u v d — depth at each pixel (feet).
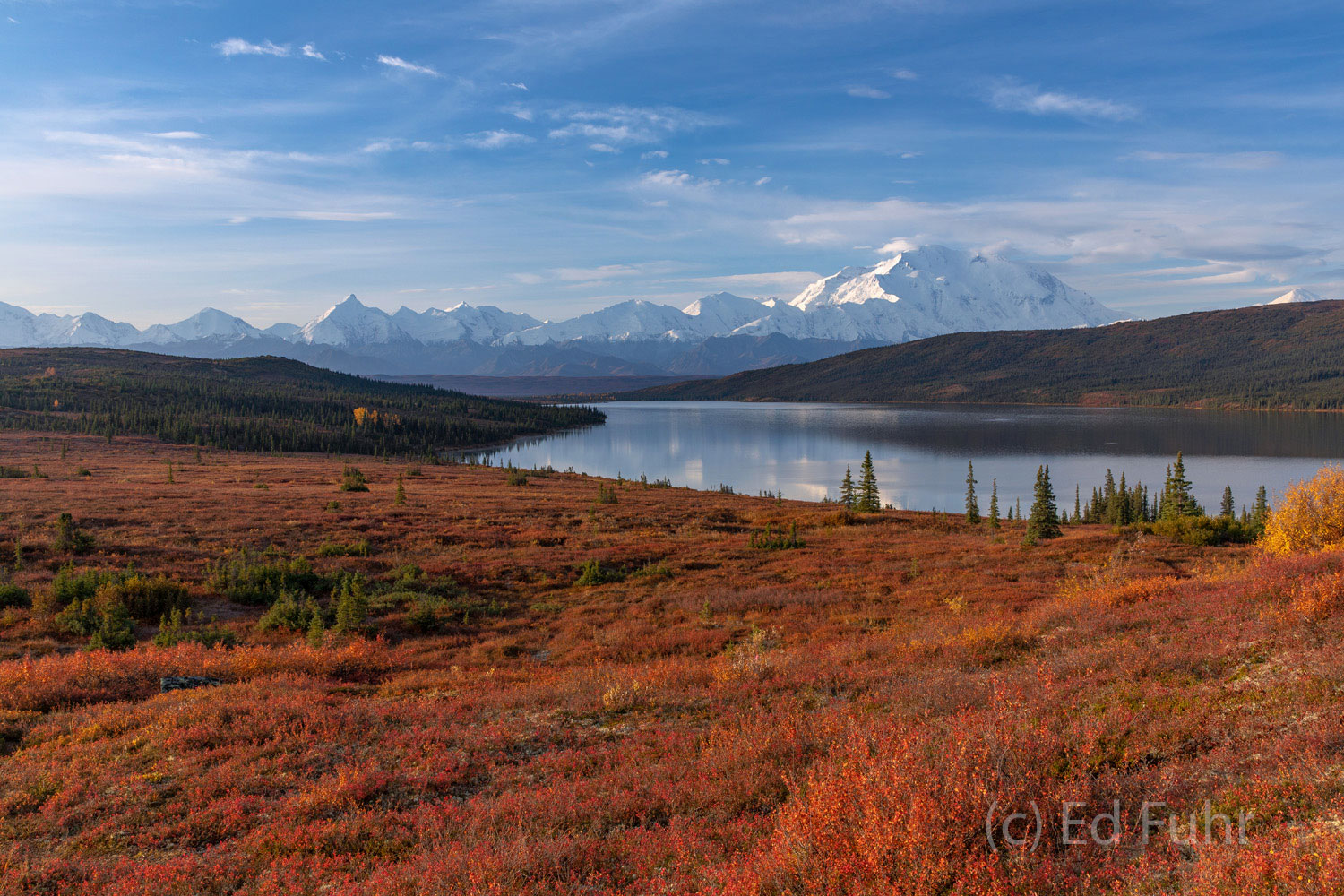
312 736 40.42
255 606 98.43
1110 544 150.10
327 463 470.39
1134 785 22.57
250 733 40.91
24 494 205.57
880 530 205.67
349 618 86.74
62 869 26.00
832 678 46.37
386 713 44.86
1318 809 19.27
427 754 37.27
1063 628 53.52
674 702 44.19
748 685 45.68
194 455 483.10
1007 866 18.35
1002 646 50.06
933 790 20.22
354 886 23.06
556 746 38.11
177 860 26.32
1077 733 27.09
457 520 195.31
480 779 34.24
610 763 34.60
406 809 31.14
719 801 28.17
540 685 52.60
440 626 90.58
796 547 159.94
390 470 409.69
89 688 52.95
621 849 25.11
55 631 77.92
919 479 610.65
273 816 30.48
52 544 123.44
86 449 473.67
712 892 19.63
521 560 137.08
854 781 21.68
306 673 62.23
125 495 214.48
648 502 271.90
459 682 57.72
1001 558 133.28
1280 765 21.86
